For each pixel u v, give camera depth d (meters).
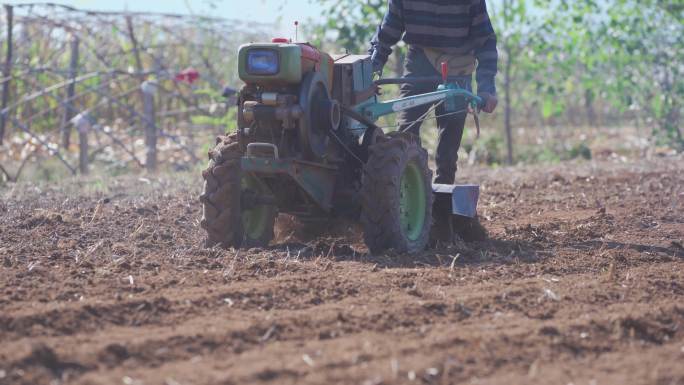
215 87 58.28
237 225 20.97
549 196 33.62
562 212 29.47
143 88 49.69
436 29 24.33
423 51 24.92
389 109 22.59
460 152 55.44
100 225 24.92
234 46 59.09
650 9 54.47
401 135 21.73
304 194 21.09
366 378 11.86
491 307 15.79
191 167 49.50
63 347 12.93
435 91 23.61
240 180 20.94
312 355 12.80
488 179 39.47
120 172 49.12
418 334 14.03
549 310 15.65
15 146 52.47
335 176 21.77
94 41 57.81
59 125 57.47
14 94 55.69
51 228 24.17
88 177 39.12
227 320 14.55
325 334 13.85
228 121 50.72
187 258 19.55
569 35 53.25
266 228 22.34
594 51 55.47
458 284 17.66
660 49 56.16
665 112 56.97
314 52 20.47
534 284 17.75
